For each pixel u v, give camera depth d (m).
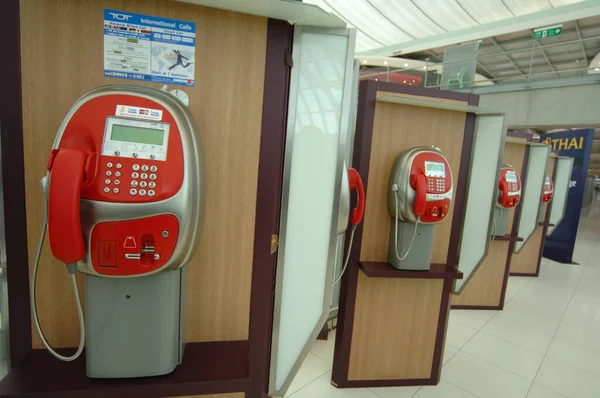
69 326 1.09
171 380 0.98
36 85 0.99
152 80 1.06
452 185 2.02
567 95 5.45
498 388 2.34
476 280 3.71
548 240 6.35
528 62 8.73
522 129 6.37
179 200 0.85
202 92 1.10
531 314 3.69
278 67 1.14
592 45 7.51
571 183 5.97
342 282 2.18
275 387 1.48
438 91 2.08
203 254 1.19
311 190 1.34
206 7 1.07
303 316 1.45
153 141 0.85
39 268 1.05
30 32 0.97
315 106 1.27
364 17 7.92
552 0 6.52
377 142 2.06
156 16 1.04
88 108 0.84
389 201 2.04
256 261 1.23
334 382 2.23
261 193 1.20
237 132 1.15
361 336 2.18
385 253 2.17
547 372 2.57
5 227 1.01
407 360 2.27
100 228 0.81
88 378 0.95
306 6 0.98
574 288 4.62
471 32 7.81
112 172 0.81
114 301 0.93
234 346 1.21
